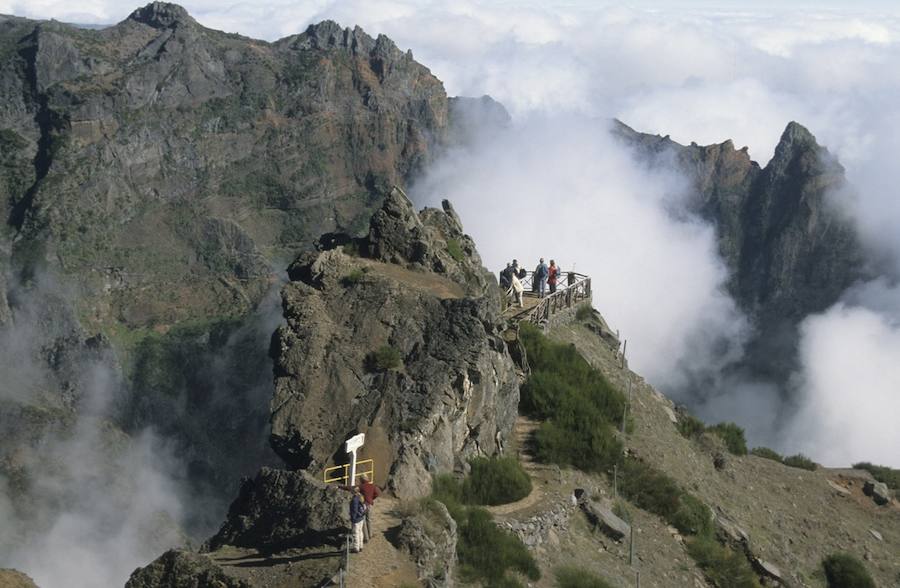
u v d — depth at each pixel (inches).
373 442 1249.4
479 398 1386.6
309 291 1475.1
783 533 1731.1
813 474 1980.8
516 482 1350.9
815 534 1777.8
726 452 1926.7
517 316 1911.9
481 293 1617.9
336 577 952.3
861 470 2066.9
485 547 1170.6
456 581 1099.3
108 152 7731.3
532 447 1544.0
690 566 1456.7
